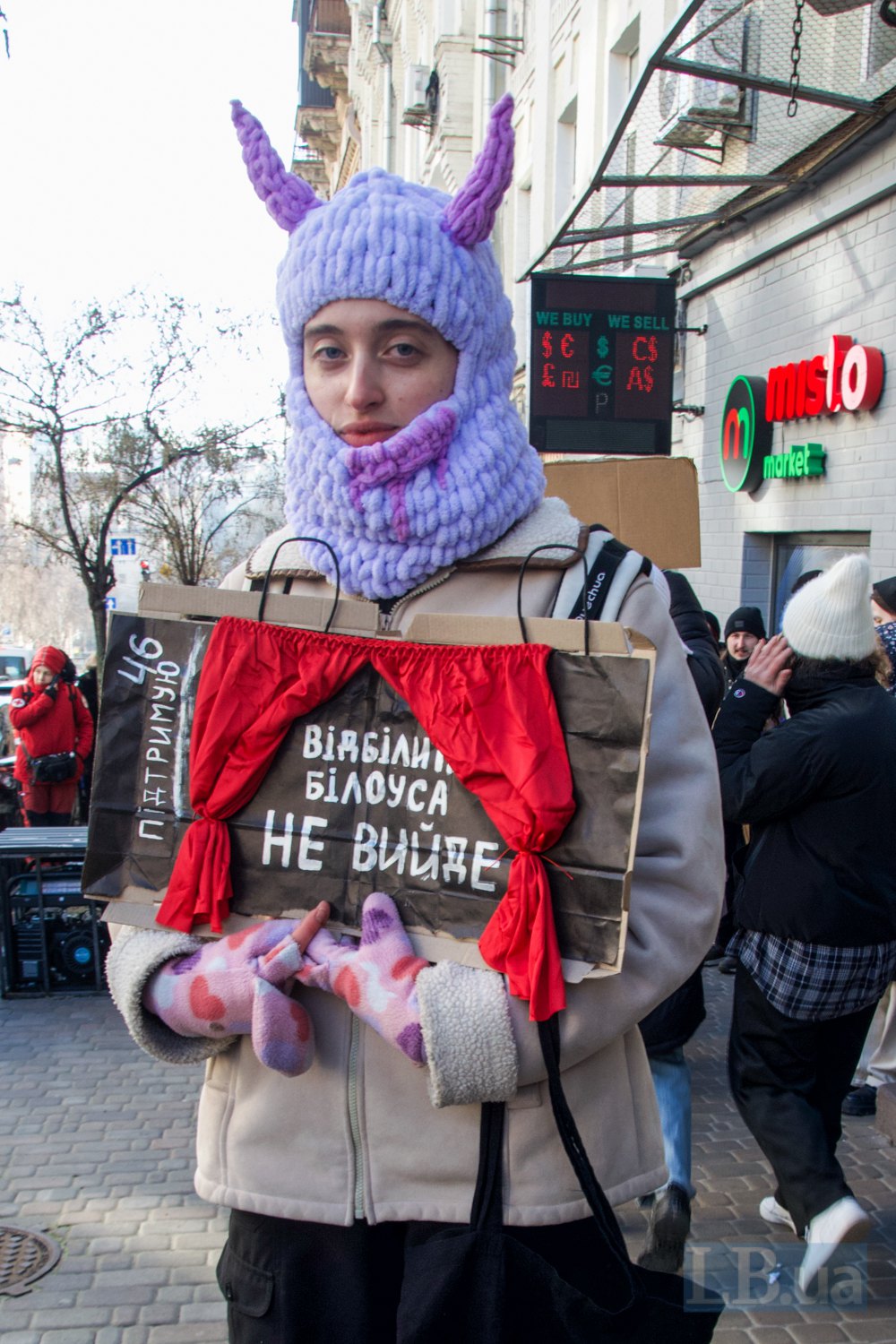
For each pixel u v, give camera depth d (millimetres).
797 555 8164
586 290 8312
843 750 2670
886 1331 2691
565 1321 1317
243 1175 1450
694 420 9719
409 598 1482
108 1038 5031
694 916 1402
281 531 1699
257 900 1441
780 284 8055
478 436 1445
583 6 12328
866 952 2725
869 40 6148
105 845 1494
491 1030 1278
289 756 1438
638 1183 1448
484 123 17953
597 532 1494
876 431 6746
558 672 1310
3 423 15094
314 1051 1399
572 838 1288
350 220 1426
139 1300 3021
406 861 1389
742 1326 2711
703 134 7578
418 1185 1396
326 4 38219
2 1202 3551
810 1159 2742
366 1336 1430
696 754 1443
